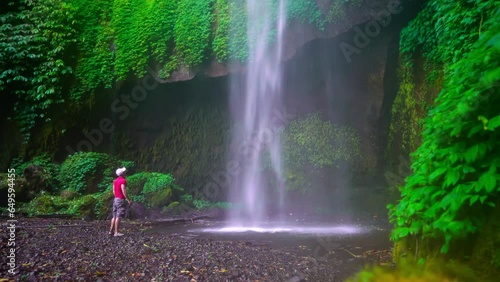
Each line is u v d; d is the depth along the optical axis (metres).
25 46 16.72
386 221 13.33
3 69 16.33
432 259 4.06
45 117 16.98
